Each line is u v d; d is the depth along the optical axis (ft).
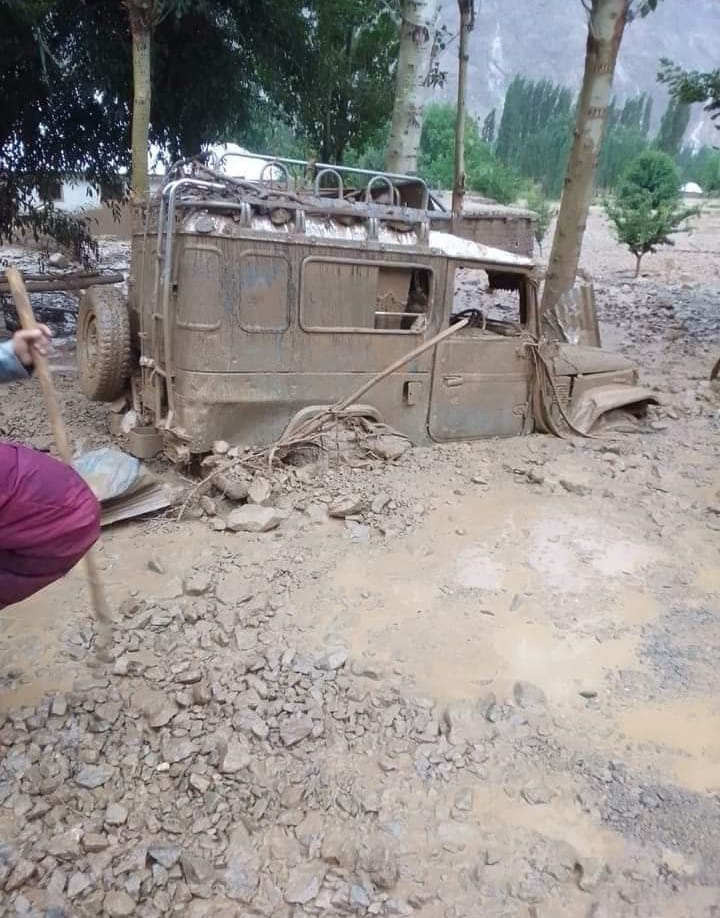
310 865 9.39
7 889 8.90
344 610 14.80
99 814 10.00
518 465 21.98
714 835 9.96
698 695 12.75
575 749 11.41
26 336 10.27
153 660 12.98
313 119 50.96
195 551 16.89
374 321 20.85
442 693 12.51
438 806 10.30
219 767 10.70
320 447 20.54
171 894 9.02
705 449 24.86
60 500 9.43
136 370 21.71
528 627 14.53
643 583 16.24
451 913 8.87
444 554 17.15
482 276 57.26
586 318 34.19
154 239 19.74
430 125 103.55
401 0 36.86
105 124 44.60
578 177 33.40
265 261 18.80
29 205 46.01
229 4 42.47
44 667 12.77
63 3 39.60
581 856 9.59
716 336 44.14
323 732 11.47
